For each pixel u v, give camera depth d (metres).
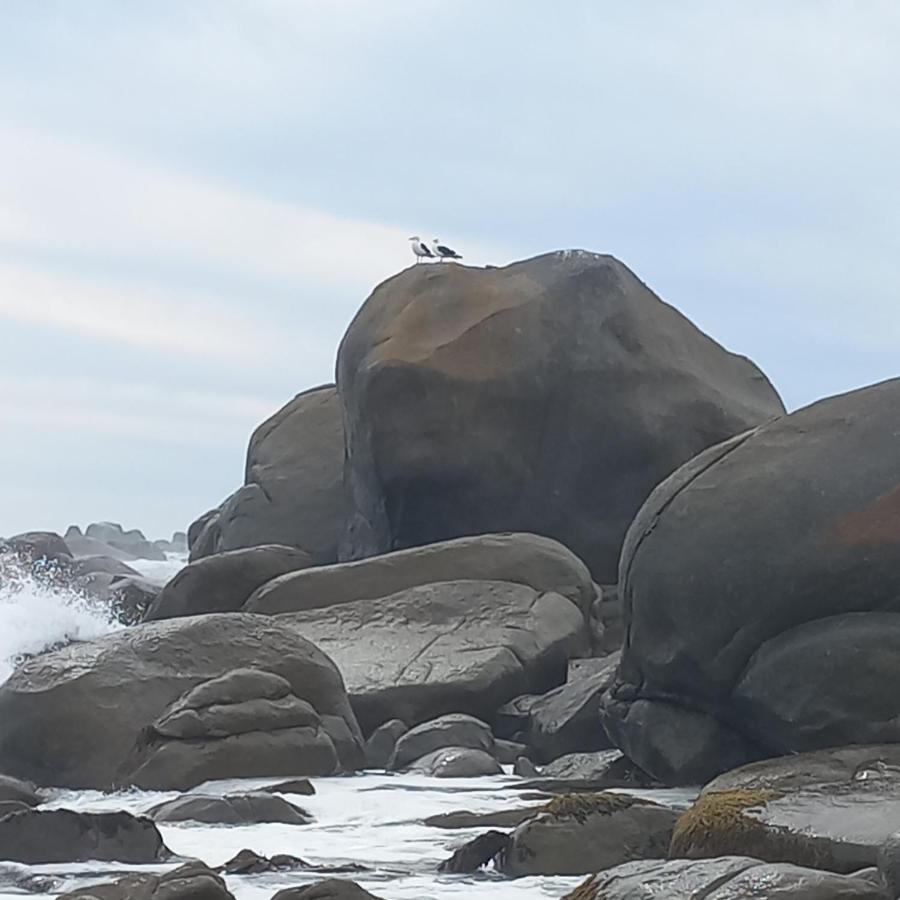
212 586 29.19
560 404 30.47
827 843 11.52
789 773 13.55
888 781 13.05
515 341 30.47
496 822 15.66
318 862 13.62
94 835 13.74
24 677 19.61
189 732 18.75
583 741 20.75
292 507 34.97
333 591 25.67
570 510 30.34
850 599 17.25
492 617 24.53
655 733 18.45
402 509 30.17
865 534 17.27
